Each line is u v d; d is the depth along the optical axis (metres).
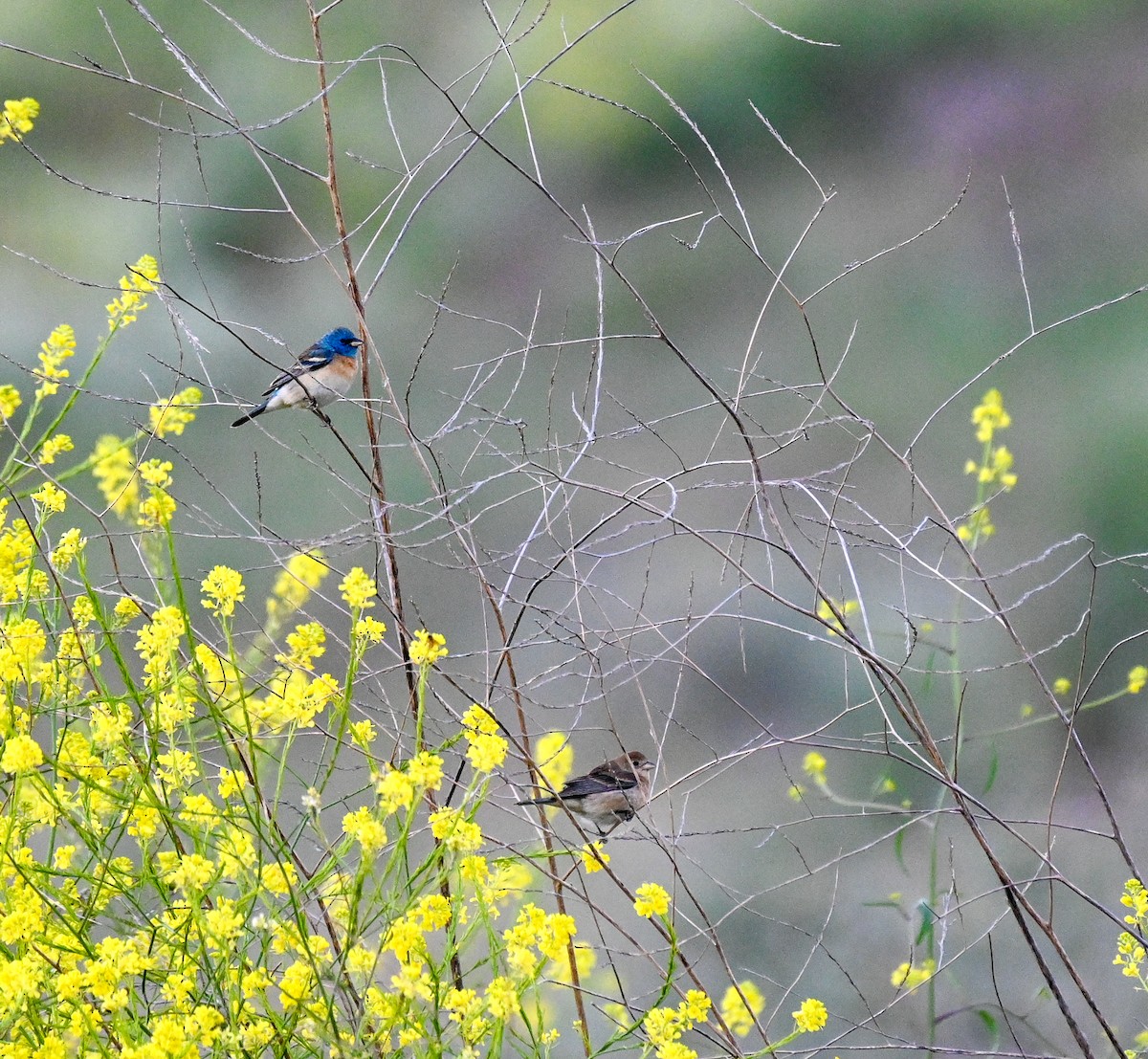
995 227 25.91
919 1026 10.05
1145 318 24.30
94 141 23.41
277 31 23.91
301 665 6.50
